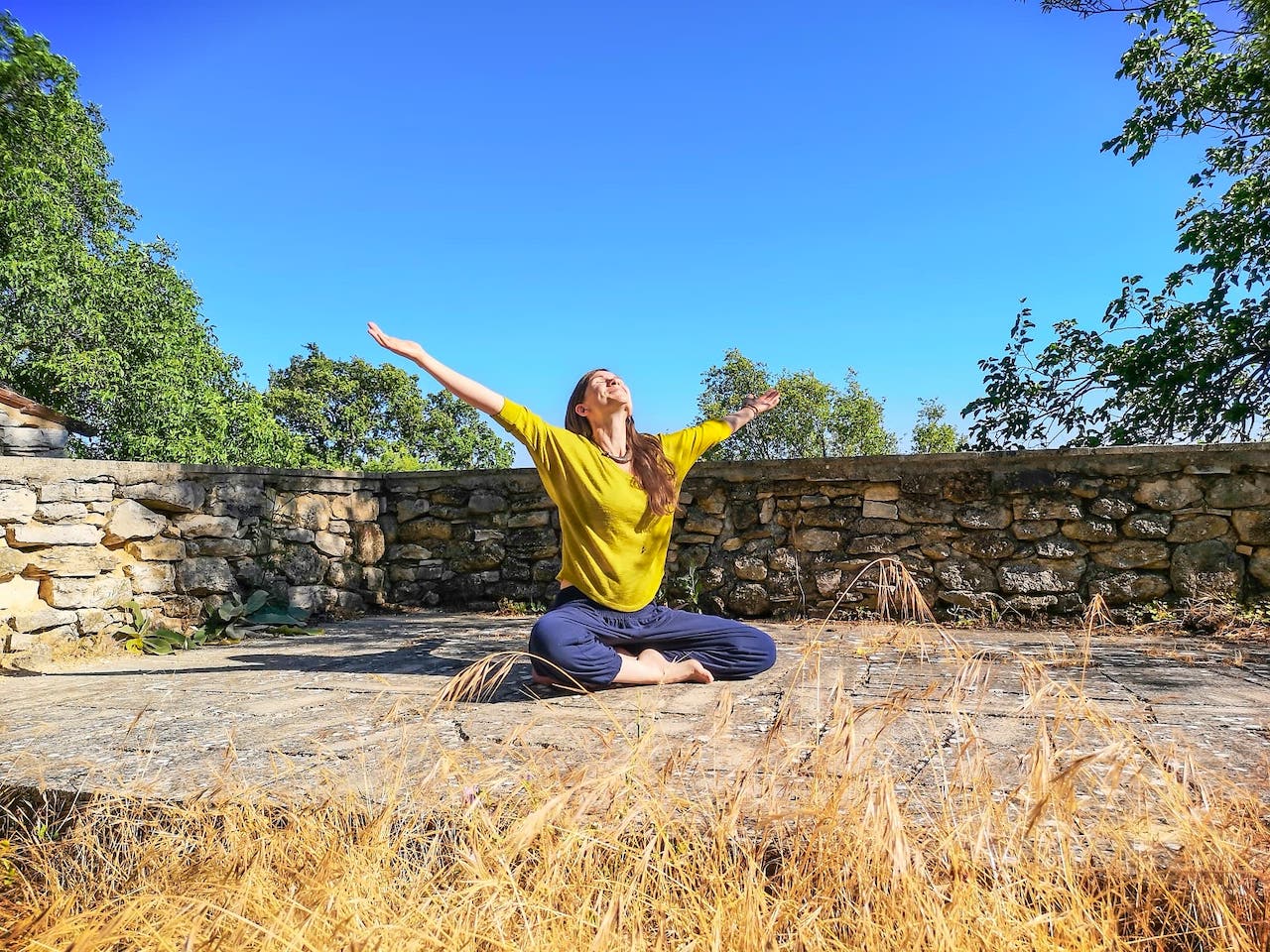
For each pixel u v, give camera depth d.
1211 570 4.20
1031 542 4.50
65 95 14.99
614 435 2.75
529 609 5.44
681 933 1.10
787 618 4.82
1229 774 1.59
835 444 22.27
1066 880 1.10
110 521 4.21
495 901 1.07
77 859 1.49
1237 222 7.82
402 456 29.05
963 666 1.53
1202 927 1.11
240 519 4.90
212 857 1.37
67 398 17.12
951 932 1.01
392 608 5.74
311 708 2.52
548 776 1.43
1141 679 2.73
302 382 30.31
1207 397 8.04
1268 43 6.97
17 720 2.45
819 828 1.19
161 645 4.12
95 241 18.92
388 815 1.28
